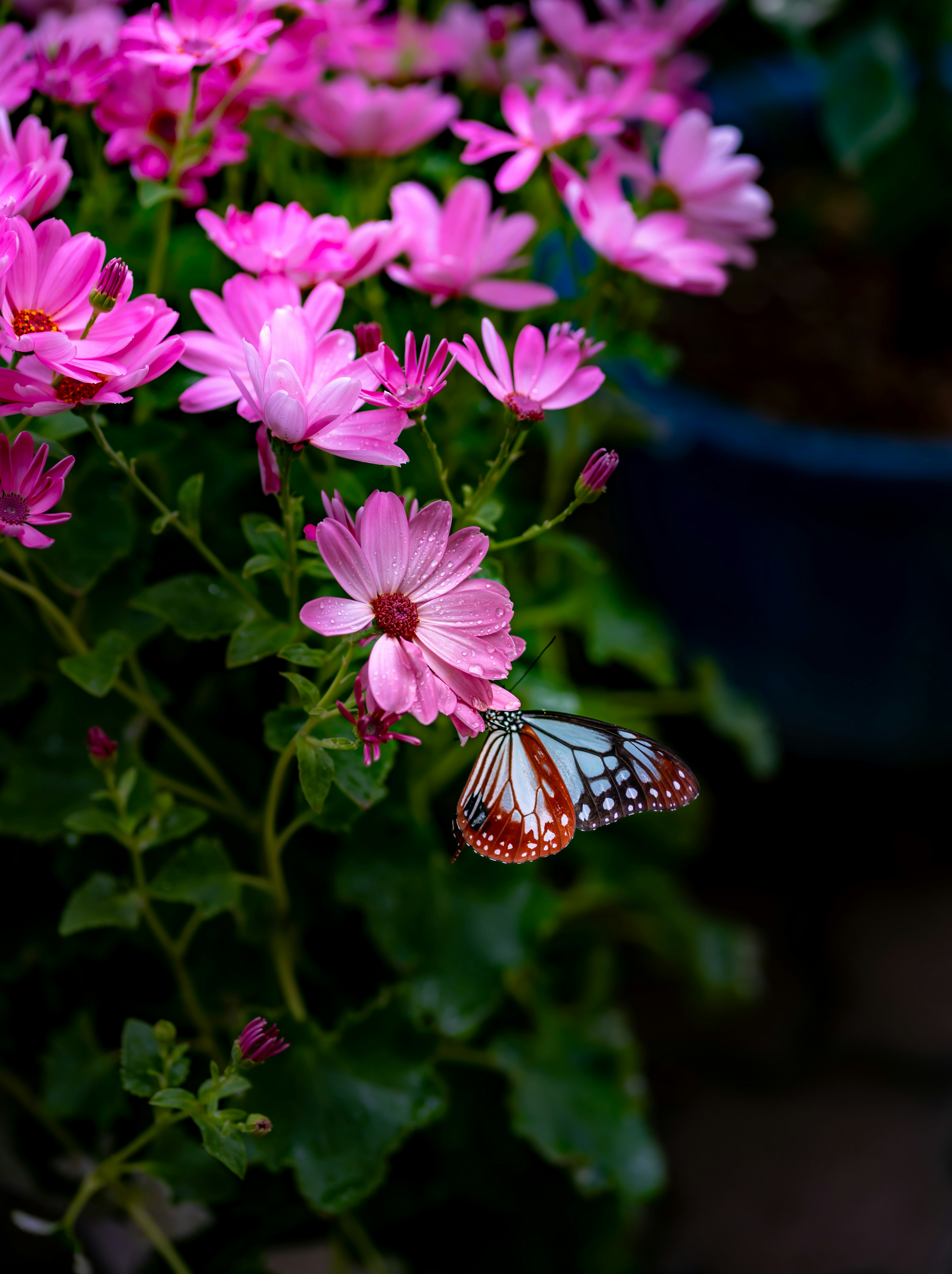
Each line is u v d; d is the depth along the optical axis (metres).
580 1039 1.06
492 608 0.77
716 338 1.60
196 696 0.96
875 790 1.63
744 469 1.29
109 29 0.96
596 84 0.95
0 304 0.77
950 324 1.54
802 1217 1.25
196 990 0.96
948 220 1.49
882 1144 1.30
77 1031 0.95
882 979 1.44
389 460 0.78
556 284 1.10
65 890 0.98
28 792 0.93
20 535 0.78
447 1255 1.04
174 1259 0.94
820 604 1.37
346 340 0.79
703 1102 1.34
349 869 0.95
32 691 1.00
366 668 0.77
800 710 1.48
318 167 1.02
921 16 1.42
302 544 0.82
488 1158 1.05
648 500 1.45
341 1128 0.91
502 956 0.96
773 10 1.48
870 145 1.34
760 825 1.60
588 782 0.82
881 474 1.23
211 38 0.86
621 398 1.10
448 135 1.08
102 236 0.94
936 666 1.40
